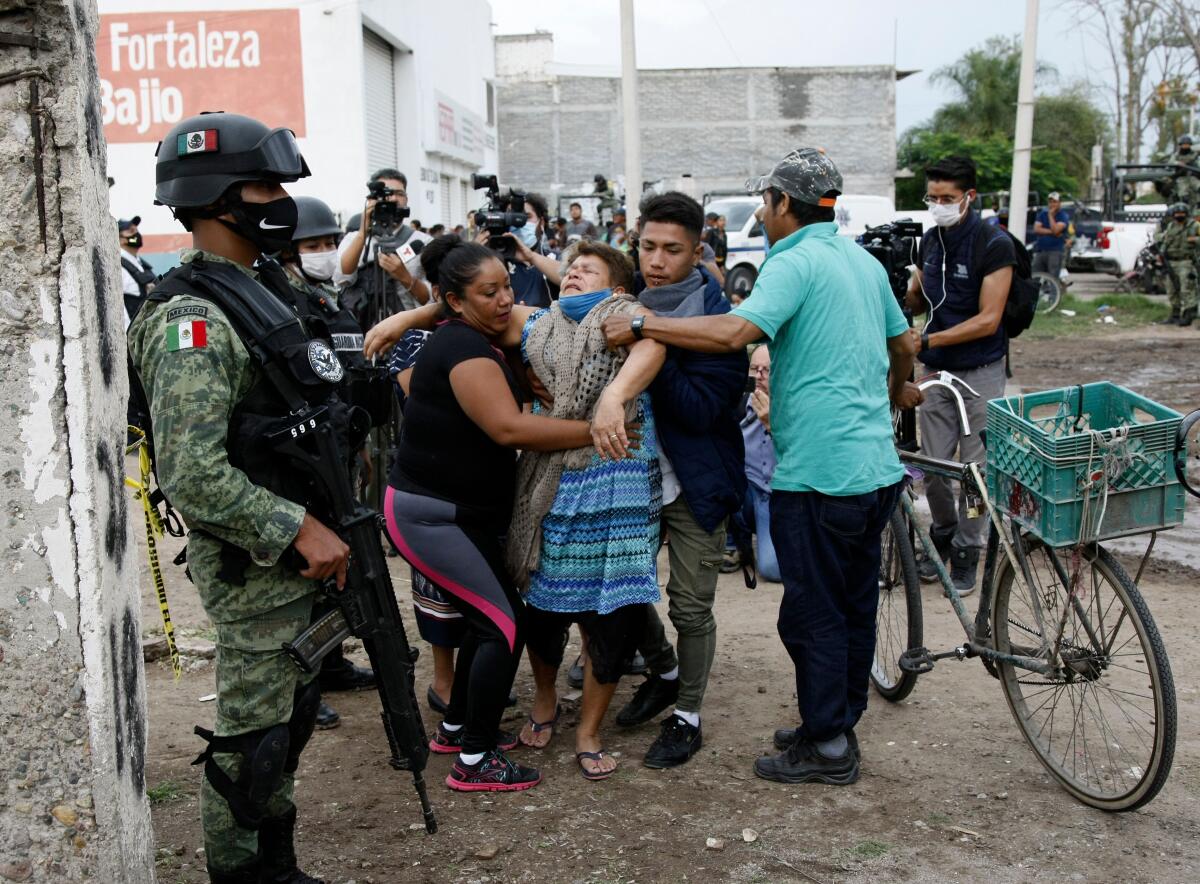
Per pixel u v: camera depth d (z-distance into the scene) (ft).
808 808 11.50
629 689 14.84
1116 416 12.42
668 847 10.76
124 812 8.05
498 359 11.59
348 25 54.80
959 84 160.76
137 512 23.80
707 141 134.00
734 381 11.94
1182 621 16.74
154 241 54.13
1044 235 63.26
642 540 11.83
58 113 7.38
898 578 14.64
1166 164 56.80
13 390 7.53
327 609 9.17
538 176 134.31
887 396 12.12
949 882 10.12
